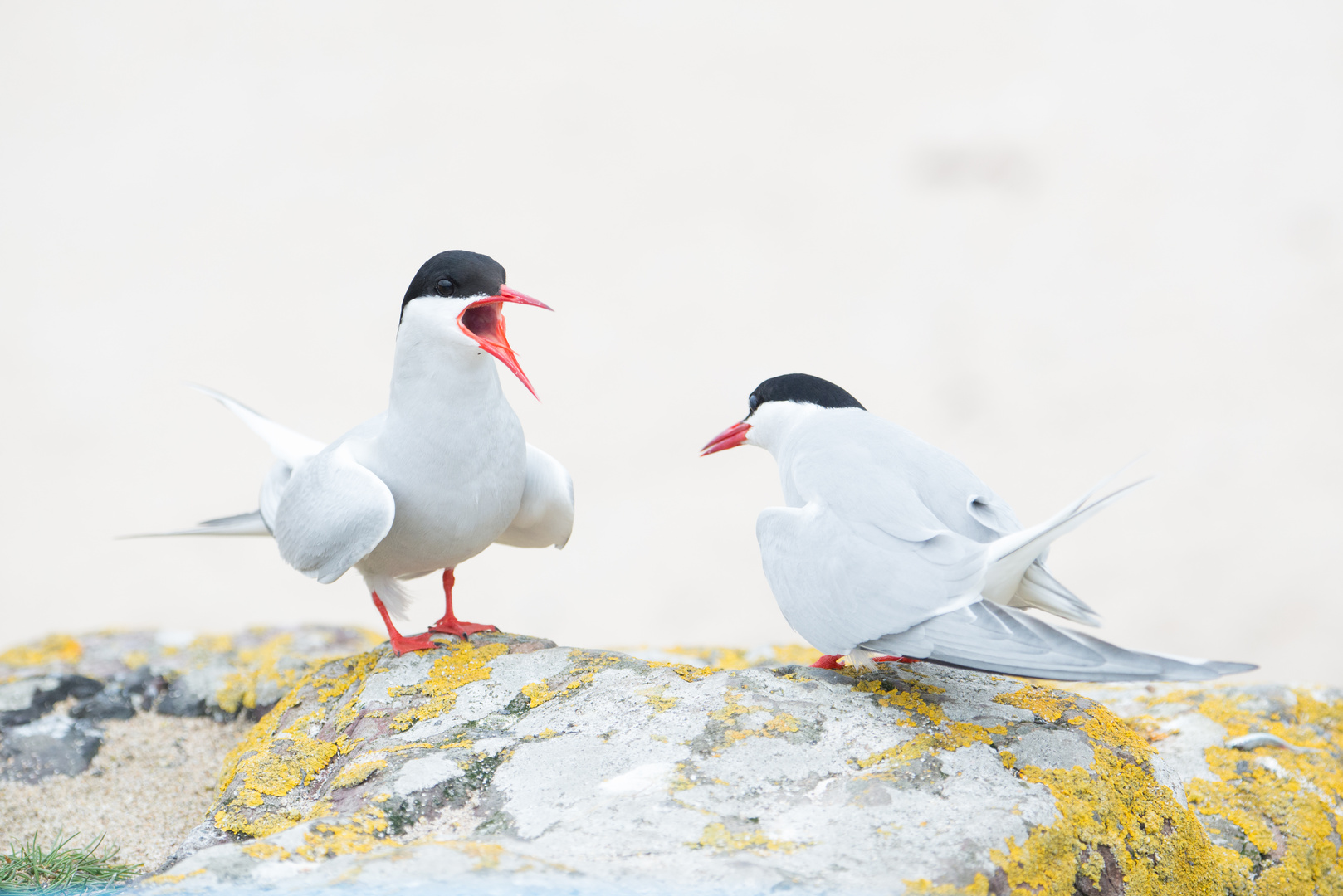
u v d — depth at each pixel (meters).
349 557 3.88
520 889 2.47
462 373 3.84
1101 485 3.04
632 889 2.47
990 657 3.00
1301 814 3.93
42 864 3.40
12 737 4.47
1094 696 4.80
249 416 4.79
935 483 3.56
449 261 3.77
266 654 5.14
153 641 5.29
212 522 4.83
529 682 3.69
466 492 3.94
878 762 3.11
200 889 2.58
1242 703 4.56
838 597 3.30
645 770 3.08
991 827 2.81
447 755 3.25
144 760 4.50
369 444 4.02
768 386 4.25
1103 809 3.10
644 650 5.32
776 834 2.80
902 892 2.52
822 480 3.55
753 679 3.54
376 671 3.92
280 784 3.39
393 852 2.67
